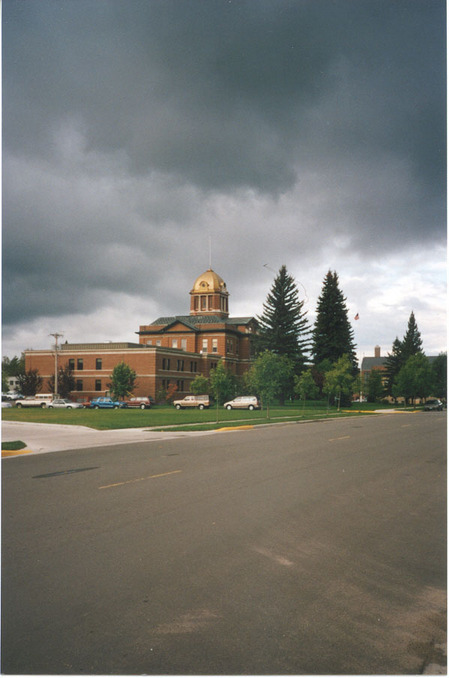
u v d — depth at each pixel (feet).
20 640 14.03
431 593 17.67
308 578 18.71
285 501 31.19
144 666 12.78
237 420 115.14
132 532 24.17
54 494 32.81
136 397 216.54
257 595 17.06
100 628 14.69
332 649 13.74
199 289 323.37
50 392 240.73
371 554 21.59
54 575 18.62
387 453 55.83
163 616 15.42
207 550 21.59
